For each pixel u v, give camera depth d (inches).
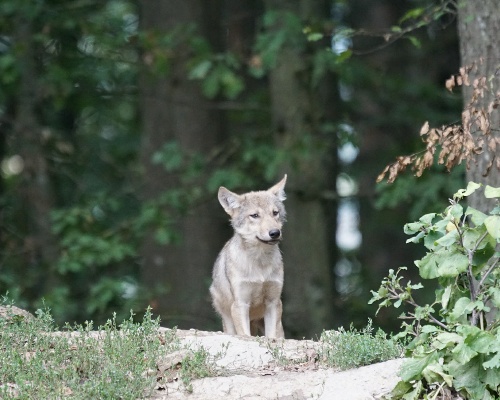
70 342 329.7
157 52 675.4
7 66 687.7
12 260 742.5
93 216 686.5
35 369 301.0
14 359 307.4
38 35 694.5
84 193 792.9
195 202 679.7
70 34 761.0
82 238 653.9
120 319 627.8
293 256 666.2
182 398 294.0
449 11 454.0
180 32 685.9
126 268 791.7
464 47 420.5
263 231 410.3
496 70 367.9
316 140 663.8
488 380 280.8
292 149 653.3
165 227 656.4
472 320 297.3
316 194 664.4
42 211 751.1
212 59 653.3
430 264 300.2
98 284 634.8
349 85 765.3
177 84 710.5
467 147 335.0
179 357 314.5
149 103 724.0
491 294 294.0
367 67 742.5
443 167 627.2
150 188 718.5
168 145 679.1
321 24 643.5
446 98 768.9
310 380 298.5
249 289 414.6
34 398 285.9
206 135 716.7
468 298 298.7
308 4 666.2
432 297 690.2
